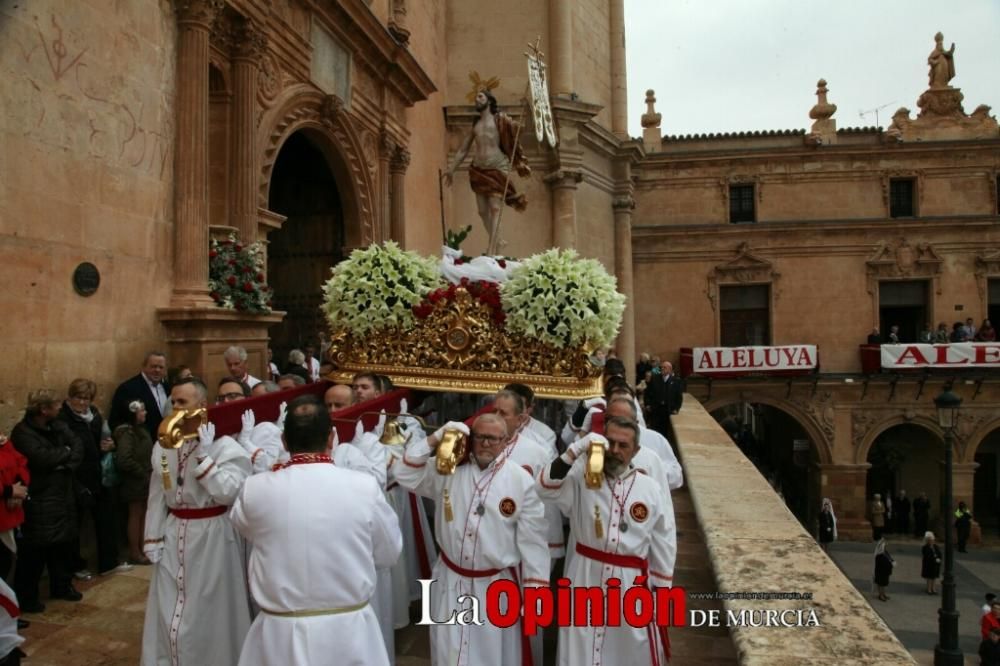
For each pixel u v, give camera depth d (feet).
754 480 22.57
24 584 16.61
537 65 24.57
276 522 9.49
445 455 10.89
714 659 14.17
